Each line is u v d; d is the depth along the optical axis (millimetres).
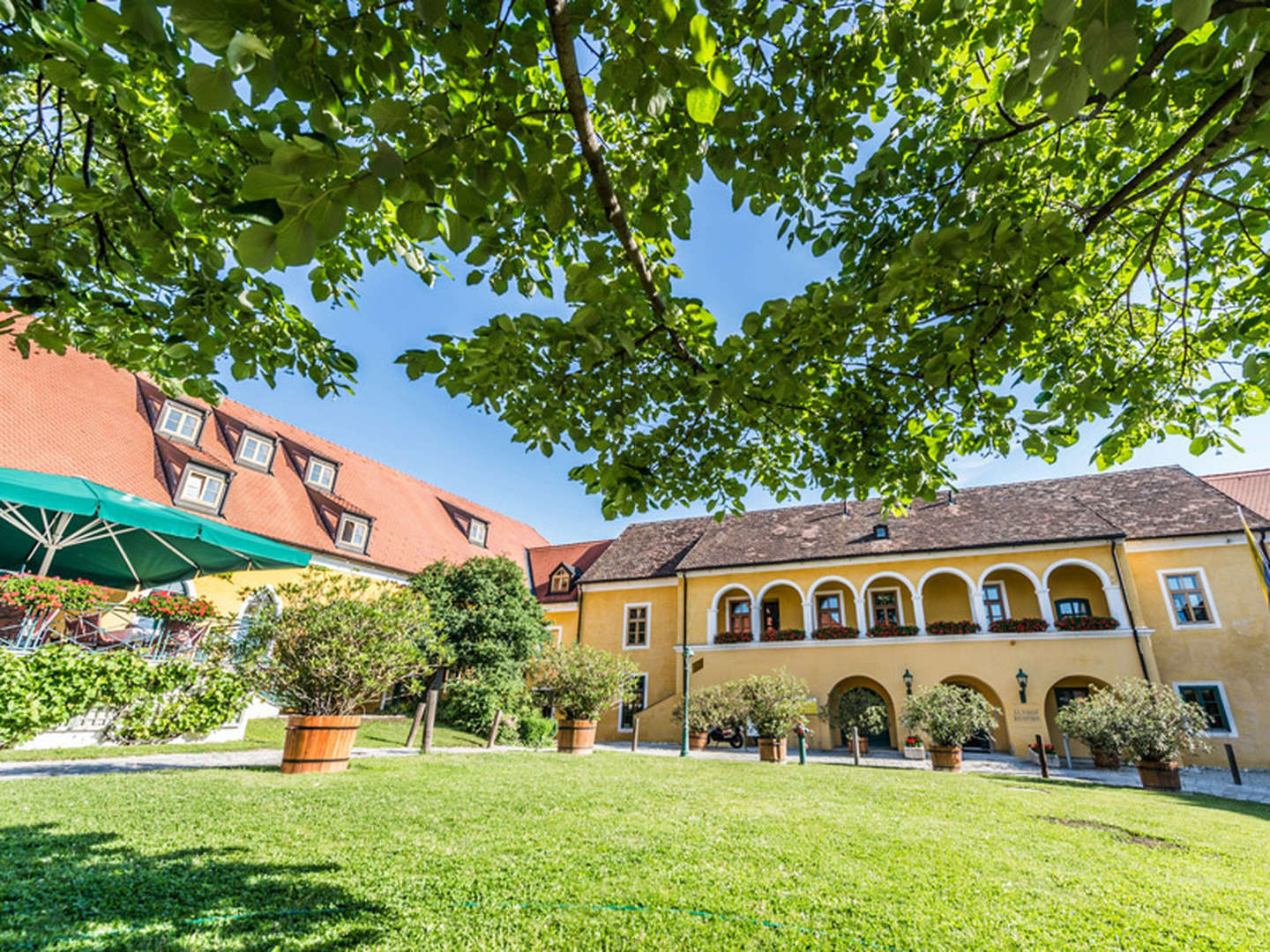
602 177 2305
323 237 1400
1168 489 20125
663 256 3410
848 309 2947
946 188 3285
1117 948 2902
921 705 13750
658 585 25344
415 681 8641
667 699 22359
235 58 1317
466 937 2688
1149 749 11352
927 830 5586
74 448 15070
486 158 1788
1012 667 18031
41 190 3172
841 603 22391
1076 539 18312
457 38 1896
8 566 11625
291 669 7527
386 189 1607
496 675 17359
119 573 12570
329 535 21109
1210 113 2258
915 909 3352
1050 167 3785
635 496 4113
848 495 4758
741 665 21438
